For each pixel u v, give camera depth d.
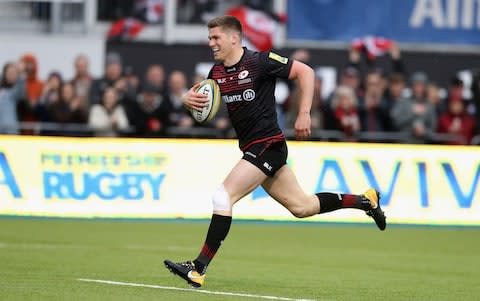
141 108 61.72
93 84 62.16
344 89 62.16
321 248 46.72
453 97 63.72
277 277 34.66
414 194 56.94
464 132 63.59
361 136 62.38
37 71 64.50
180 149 56.56
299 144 56.12
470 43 69.94
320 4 67.75
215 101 29.44
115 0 67.94
